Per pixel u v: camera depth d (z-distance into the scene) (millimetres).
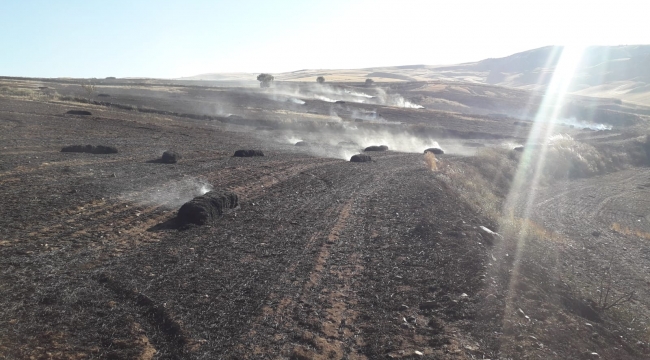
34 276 8664
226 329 7199
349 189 20000
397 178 23562
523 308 8422
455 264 10453
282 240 12203
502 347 6918
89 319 7238
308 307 8180
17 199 13633
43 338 6531
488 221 16734
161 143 29703
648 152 51125
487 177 32312
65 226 11773
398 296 8820
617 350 7695
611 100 114938
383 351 6742
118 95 74500
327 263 10602
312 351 6648
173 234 12094
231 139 36594
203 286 8805
